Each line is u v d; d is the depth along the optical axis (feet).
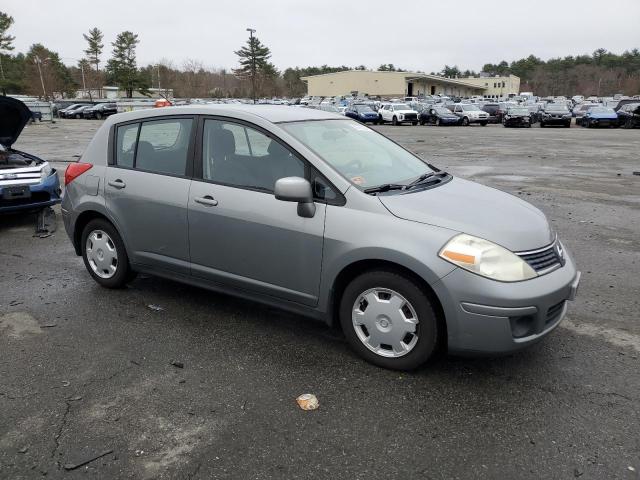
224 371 11.61
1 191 23.04
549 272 10.84
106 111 175.94
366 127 15.66
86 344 12.89
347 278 11.96
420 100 218.59
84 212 16.12
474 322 10.28
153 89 312.29
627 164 47.34
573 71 472.03
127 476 8.48
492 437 9.37
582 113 128.36
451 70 597.52
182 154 14.10
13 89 280.10
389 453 8.99
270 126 12.74
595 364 11.82
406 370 11.36
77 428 9.66
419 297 10.79
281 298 12.67
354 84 327.88
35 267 18.76
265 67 293.84
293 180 11.30
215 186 13.32
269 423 9.79
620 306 15.01
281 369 11.68
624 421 9.78
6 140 27.48
